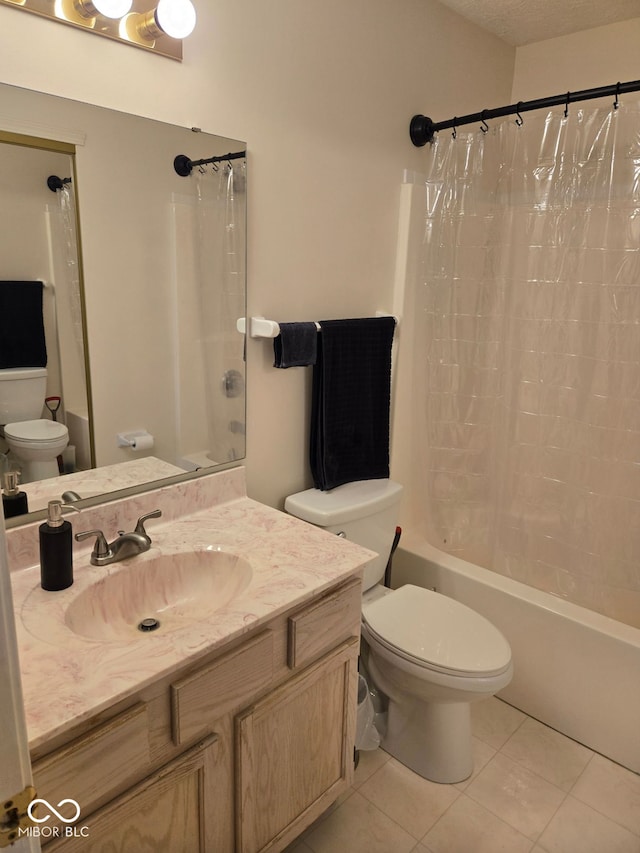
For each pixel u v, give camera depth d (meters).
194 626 1.11
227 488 1.71
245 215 1.62
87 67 1.27
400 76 1.97
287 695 1.28
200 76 1.45
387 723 1.91
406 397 2.29
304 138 1.72
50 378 1.34
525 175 2.03
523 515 2.34
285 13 1.59
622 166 1.85
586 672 1.91
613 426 2.08
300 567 1.35
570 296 2.07
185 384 1.59
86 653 1.02
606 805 1.73
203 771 1.14
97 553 1.32
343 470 2.02
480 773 1.83
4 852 0.64
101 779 0.97
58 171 1.26
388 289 2.15
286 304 1.80
